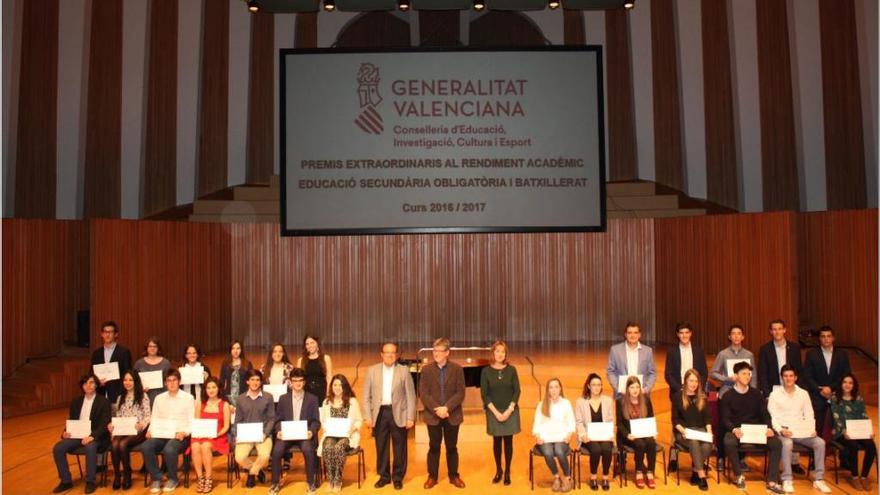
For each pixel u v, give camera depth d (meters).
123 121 15.12
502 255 14.64
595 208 13.20
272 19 16.34
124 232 12.32
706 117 15.80
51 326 12.37
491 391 7.62
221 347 14.11
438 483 7.58
